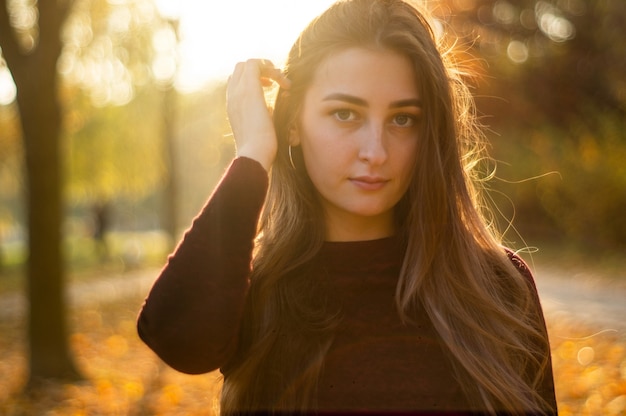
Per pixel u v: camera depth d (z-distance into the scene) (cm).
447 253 171
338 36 166
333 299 170
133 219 5962
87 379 783
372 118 165
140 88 1537
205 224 160
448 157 173
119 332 1155
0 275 2325
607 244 1869
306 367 163
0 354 1012
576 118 1966
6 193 3091
